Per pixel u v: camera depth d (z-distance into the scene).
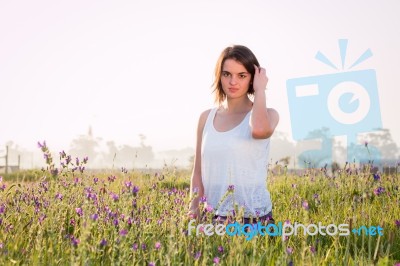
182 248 3.43
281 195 6.52
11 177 10.20
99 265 3.04
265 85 3.92
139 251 3.19
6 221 3.87
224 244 3.50
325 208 5.69
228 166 3.91
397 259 3.86
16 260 3.14
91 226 3.00
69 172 4.45
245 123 3.97
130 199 3.38
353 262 3.47
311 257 3.32
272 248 3.54
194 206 4.16
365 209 5.04
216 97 4.28
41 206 4.12
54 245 3.30
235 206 3.47
